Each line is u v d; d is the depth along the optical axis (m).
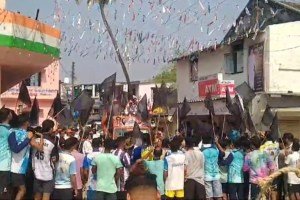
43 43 12.74
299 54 23.53
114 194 10.08
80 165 11.03
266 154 12.11
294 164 11.84
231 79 26.50
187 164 11.38
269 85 23.11
